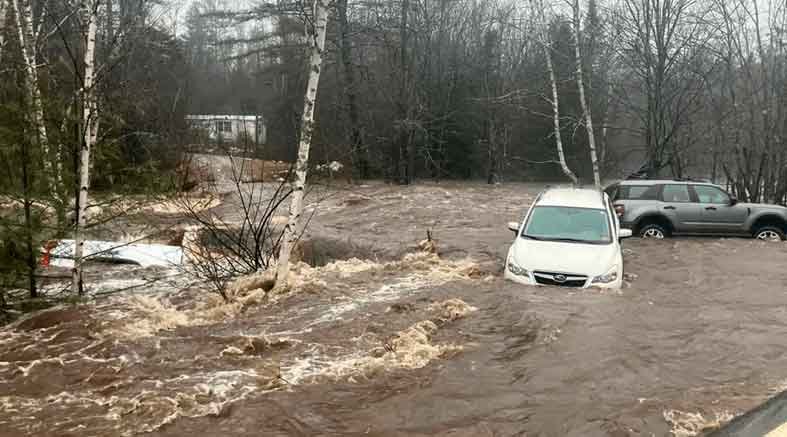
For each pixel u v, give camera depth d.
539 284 9.86
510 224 11.49
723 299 9.32
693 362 6.52
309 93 10.39
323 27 10.31
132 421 5.27
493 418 5.23
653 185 16.50
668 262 12.69
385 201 27.83
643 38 23.89
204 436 4.98
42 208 9.12
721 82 25.67
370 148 40.34
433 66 44.00
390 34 35.94
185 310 9.45
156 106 19.67
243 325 8.27
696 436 4.74
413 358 6.77
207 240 14.02
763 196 24.45
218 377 6.28
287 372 6.40
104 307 9.29
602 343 7.07
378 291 10.13
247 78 51.66
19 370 6.54
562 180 50.94
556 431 4.95
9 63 12.76
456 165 48.50
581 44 25.84
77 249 9.55
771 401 3.04
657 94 23.89
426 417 5.29
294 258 14.09
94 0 9.70
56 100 9.39
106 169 9.90
